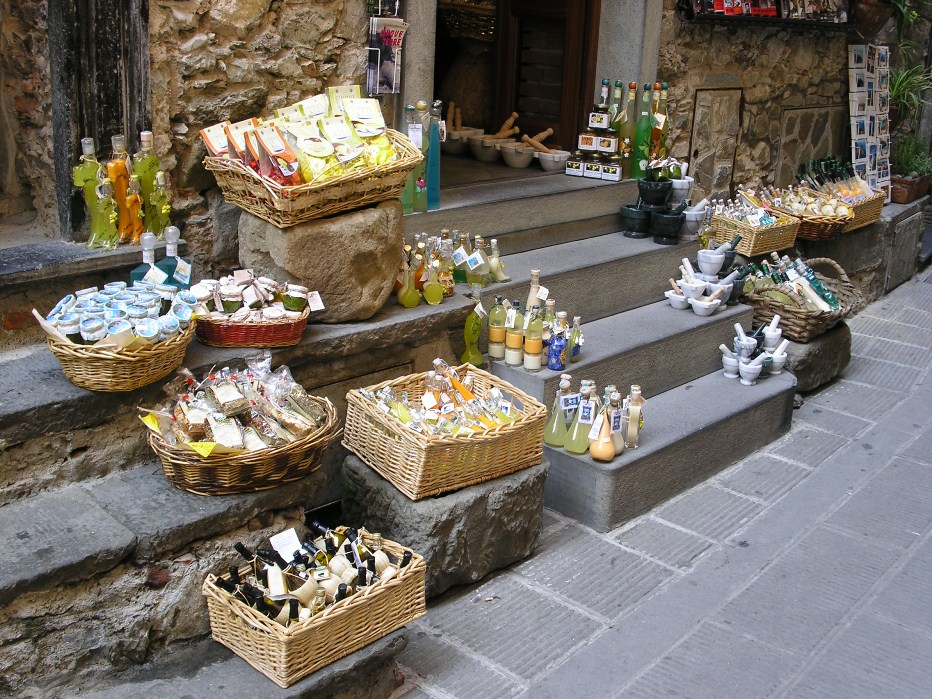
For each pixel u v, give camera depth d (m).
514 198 4.64
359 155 3.50
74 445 2.91
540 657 3.04
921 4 7.86
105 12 3.22
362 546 2.83
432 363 3.91
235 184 3.38
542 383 3.87
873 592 3.48
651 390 4.43
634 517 3.88
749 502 4.06
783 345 4.71
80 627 2.58
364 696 2.74
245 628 2.59
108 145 3.37
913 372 5.57
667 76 5.52
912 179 7.26
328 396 3.59
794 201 5.92
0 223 3.59
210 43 3.50
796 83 6.59
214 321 3.18
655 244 5.00
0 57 3.47
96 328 2.80
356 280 3.53
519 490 3.38
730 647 3.13
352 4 3.87
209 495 2.84
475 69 6.18
